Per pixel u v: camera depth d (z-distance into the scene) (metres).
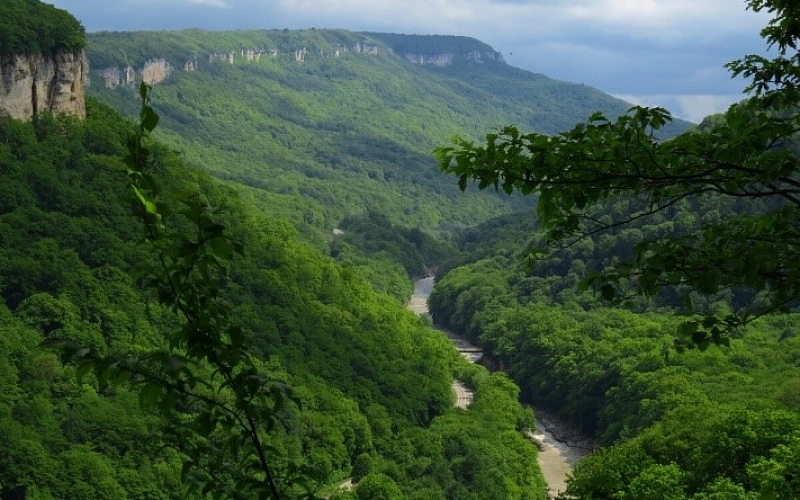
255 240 120.50
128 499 61.78
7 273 82.62
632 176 10.70
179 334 7.79
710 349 99.44
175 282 7.82
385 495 69.38
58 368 71.06
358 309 124.44
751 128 10.49
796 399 77.81
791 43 12.83
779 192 10.49
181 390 7.62
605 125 10.90
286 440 76.56
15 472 59.19
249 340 7.96
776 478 32.00
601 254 148.75
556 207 11.55
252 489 8.25
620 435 86.06
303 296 116.75
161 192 7.68
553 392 111.75
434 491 73.25
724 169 10.82
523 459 85.25
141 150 7.66
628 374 100.44
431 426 94.12
